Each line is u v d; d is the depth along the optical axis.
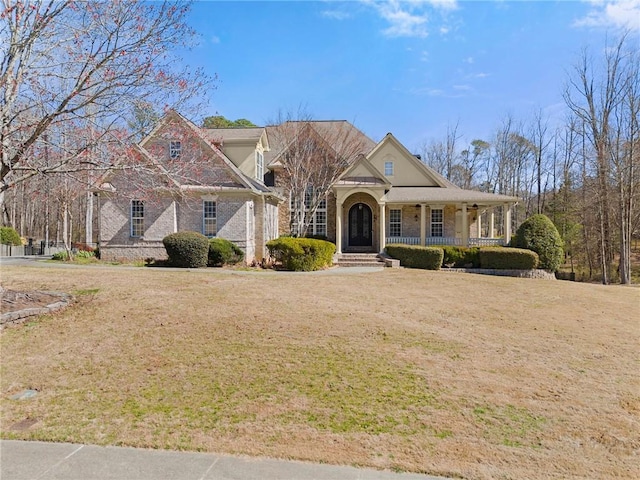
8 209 37.84
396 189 25.16
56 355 6.11
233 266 17.91
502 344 7.30
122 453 3.55
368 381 5.32
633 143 25.62
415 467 3.41
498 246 21.55
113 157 9.61
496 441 3.93
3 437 3.82
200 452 3.59
